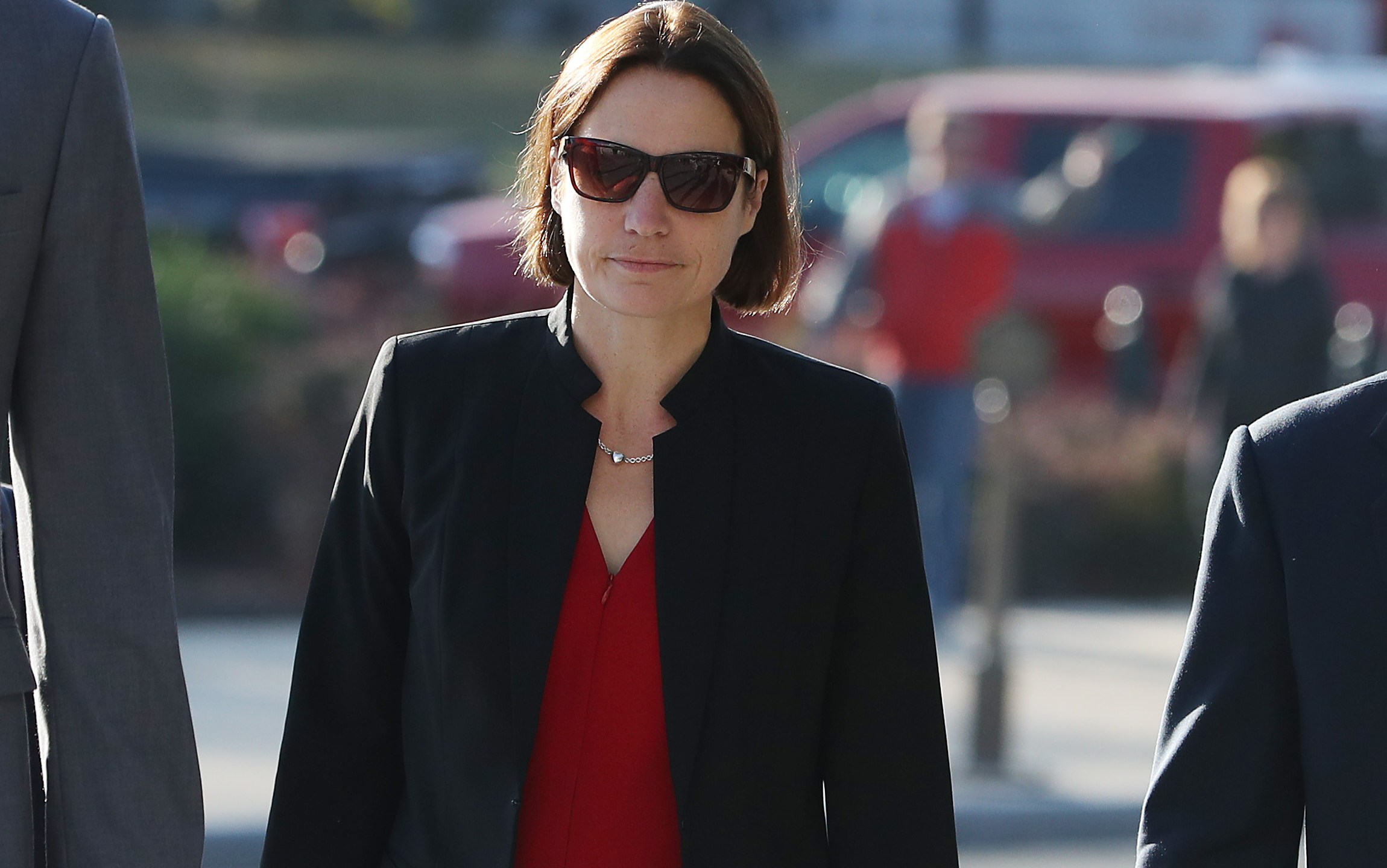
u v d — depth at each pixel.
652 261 10.33
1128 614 38.97
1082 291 44.22
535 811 10.43
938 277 31.78
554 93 10.78
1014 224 32.16
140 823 9.91
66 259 9.90
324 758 11.05
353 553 11.00
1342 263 45.06
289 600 38.31
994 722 27.00
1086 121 46.00
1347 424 10.27
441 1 86.19
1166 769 10.34
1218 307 34.50
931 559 32.53
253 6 84.44
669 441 10.58
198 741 27.16
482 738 10.39
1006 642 27.17
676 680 10.34
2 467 10.07
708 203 10.34
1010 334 27.22
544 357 10.82
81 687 9.91
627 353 10.68
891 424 11.05
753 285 11.41
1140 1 84.00
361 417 11.09
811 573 10.69
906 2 86.56
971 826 25.02
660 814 10.44
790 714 10.62
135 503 10.03
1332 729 9.90
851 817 11.12
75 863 9.90
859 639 10.98
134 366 10.14
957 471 32.22
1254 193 34.12
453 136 80.88
